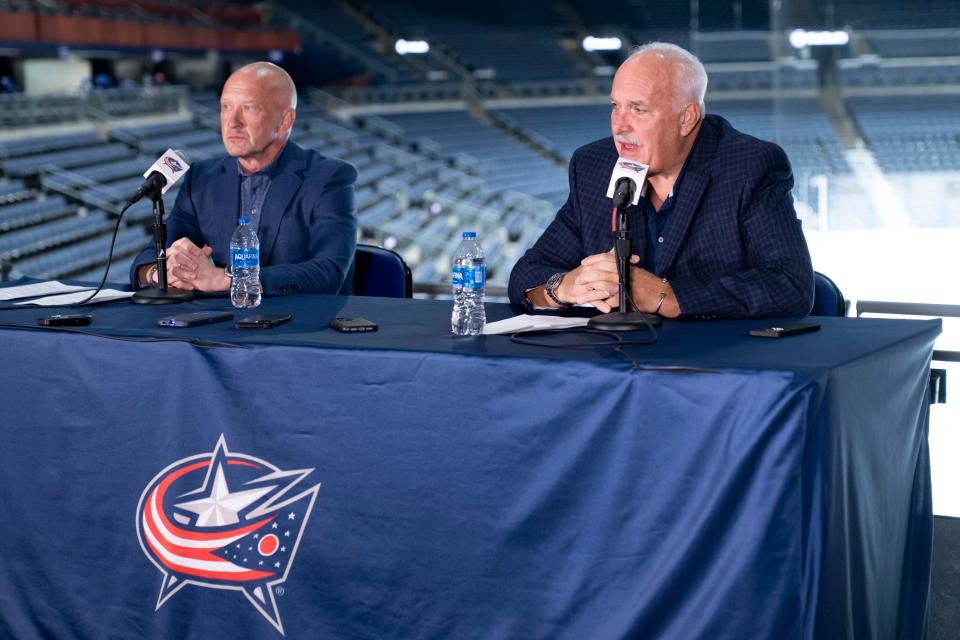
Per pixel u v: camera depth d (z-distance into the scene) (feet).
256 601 5.43
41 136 48.39
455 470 4.95
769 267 6.31
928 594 5.95
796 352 4.82
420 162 61.11
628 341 5.20
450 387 4.92
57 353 5.86
